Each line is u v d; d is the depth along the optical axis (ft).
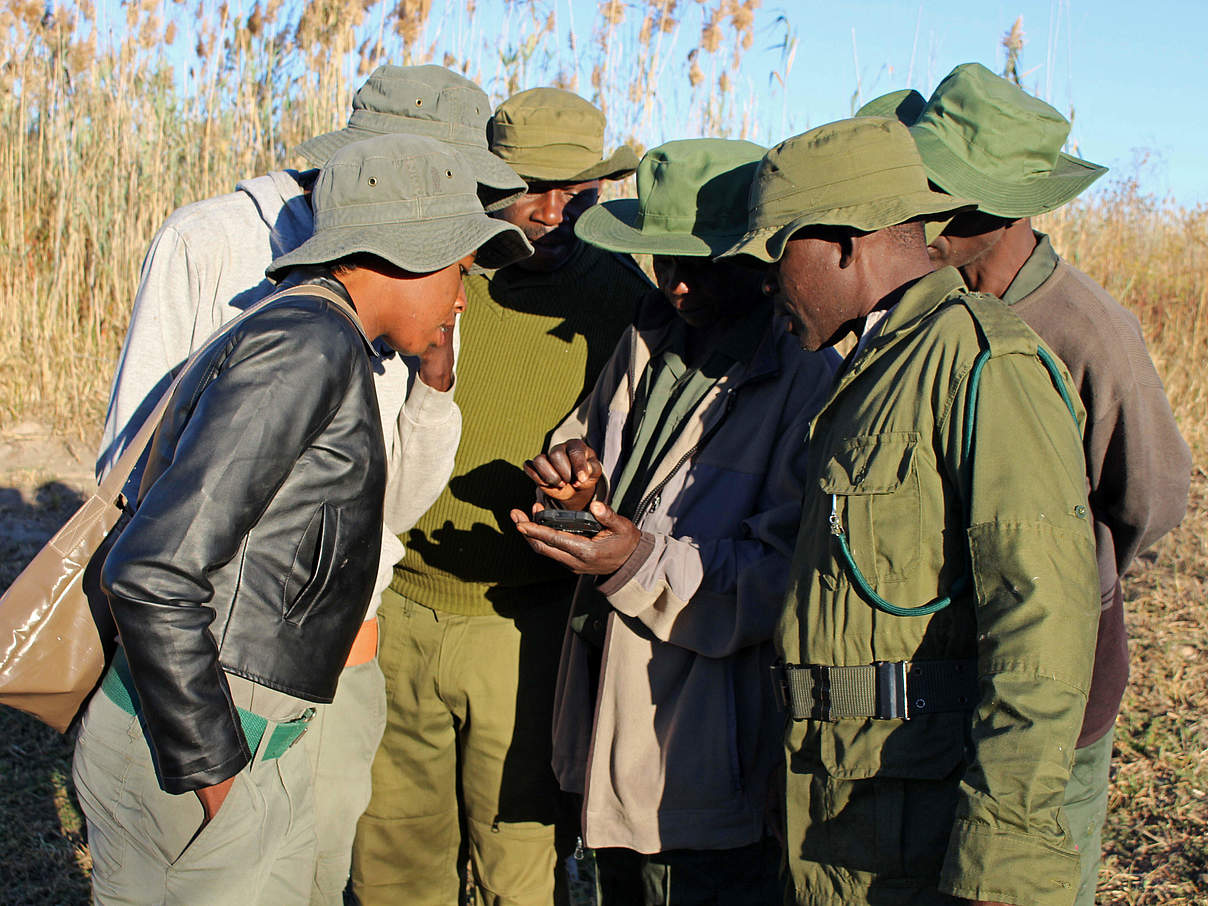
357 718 7.63
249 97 22.99
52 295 23.34
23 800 11.64
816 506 5.71
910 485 5.21
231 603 5.33
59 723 6.04
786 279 6.06
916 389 5.28
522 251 7.07
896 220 5.61
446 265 5.86
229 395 5.14
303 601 5.53
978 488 4.91
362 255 5.97
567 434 8.66
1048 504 4.80
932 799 5.26
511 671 8.90
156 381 7.17
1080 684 4.64
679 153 7.52
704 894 7.65
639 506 7.63
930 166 6.98
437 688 8.94
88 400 22.53
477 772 9.06
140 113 23.93
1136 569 17.42
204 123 23.81
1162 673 14.17
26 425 21.85
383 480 5.81
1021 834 4.52
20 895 10.15
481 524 8.79
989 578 4.82
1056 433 4.94
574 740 8.25
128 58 23.67
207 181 23.27
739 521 7.39
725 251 7.03
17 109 24.41
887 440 5.30
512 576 8.80
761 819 7.36
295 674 5.55
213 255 7.27
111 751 5.74
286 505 5.41
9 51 23.63
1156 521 6.91
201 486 4.99
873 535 5.30
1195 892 10.16
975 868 4.55
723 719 7.25
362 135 7.88
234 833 5.79
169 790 5.19
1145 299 27.66
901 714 5.26
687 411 7.67
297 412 5.22
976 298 5.36
